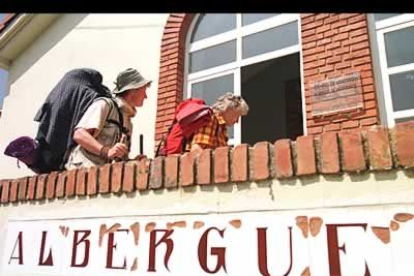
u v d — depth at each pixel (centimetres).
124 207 213
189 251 184
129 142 293
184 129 244
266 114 647
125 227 209
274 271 160
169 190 199
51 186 251
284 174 166
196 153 195
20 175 595
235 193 178
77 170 243
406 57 387
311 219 157
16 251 256
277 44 473
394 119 373
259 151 175
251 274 165
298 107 624
